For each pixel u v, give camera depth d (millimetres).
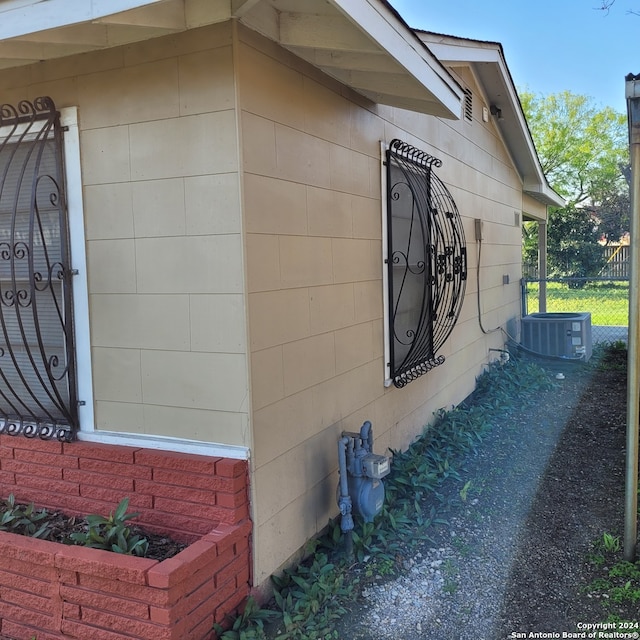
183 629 2041
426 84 3031
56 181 2645
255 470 2426
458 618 2445
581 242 23578
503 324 7887
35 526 2602
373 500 3004
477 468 4211
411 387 4414
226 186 2334
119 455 2566
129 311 2566
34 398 2674
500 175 7559
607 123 26000
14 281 2551
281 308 2625
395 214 4059
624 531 2943
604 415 5656
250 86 2371
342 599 2533
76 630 2146
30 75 2672
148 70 2430
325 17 2479
